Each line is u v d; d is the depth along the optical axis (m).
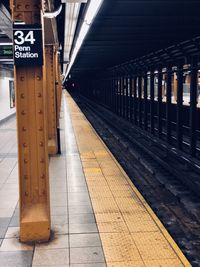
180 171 9.99
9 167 9.83
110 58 18.77
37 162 5.18
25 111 5.08
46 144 5.18
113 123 23.38
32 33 4.82
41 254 4.69
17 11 4.87
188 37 10.35
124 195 7.14
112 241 5.04
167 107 12.64
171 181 9.55
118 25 8.84
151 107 15.72
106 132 20.88
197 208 7.38
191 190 8.66
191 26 8.91
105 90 33.66
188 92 20.67
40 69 5.01
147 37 10.32
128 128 20.19
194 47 9.51
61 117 24.53
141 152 13.62
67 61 27.31
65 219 5.87
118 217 5.94
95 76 40.66
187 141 15.68
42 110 5.09
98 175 8.73
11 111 26.42
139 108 18.36
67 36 13.58
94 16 7.21
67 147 12.84
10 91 25.83
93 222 5.73
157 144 14.36
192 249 5.69
